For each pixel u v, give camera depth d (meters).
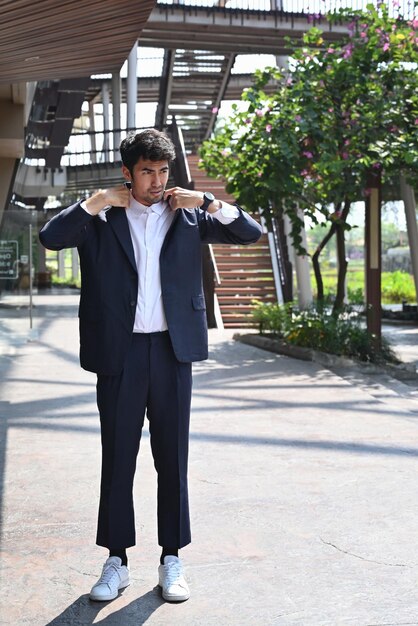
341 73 11.30
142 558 3.65
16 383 8.86
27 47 9.02
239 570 3.50
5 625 2.97
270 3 21.30
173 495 3.27
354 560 3.60
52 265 54.41
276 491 4.70
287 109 11.59
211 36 21.47
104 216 3.16
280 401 7.73
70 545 3.80
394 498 4.54
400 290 27.48
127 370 3.18
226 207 3.18
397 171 11.69
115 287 3.14
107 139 33.56
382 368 10.51
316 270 12.89
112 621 3.01
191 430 6.43
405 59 11.64
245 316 16.72
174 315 3.16
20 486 4.82
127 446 3.23
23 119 14.80
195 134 30.36
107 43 9.15
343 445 5.87
